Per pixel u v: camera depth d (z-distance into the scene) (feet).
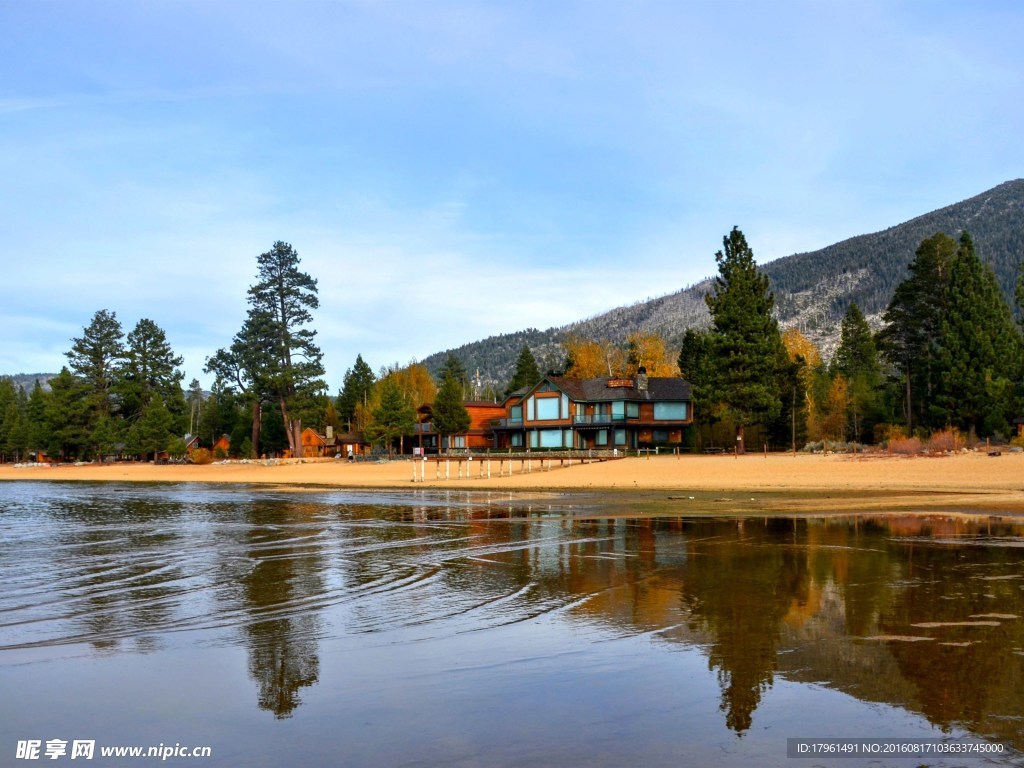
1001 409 201.77
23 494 168.45
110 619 44.14
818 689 30.19
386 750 24.98
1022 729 26.14
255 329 306.76
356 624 42.32
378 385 387.14
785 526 84.94
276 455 367.86
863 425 264.31
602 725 26.86
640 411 268.41
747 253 217.36
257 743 25.86
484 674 32.76
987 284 213.05
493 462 230.68
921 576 53.31
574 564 61.72
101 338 361.71
